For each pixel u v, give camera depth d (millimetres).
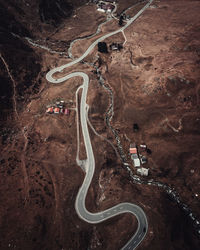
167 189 79875
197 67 101750
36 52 122875
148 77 107375
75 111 99562
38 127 93938
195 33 123812
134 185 80125
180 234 67562
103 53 125000
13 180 77312
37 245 65000
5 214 69438
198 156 84312
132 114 99250
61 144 89250
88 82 109688
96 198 76000
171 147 87812
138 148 90438
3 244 64125
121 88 108750
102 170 82375
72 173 81250
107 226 68875
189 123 90375
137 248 64188
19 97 101688
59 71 116250
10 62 104812
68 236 67312
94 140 91000
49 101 102625
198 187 79500
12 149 86312
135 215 70438
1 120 92500
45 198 73750
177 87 97875
